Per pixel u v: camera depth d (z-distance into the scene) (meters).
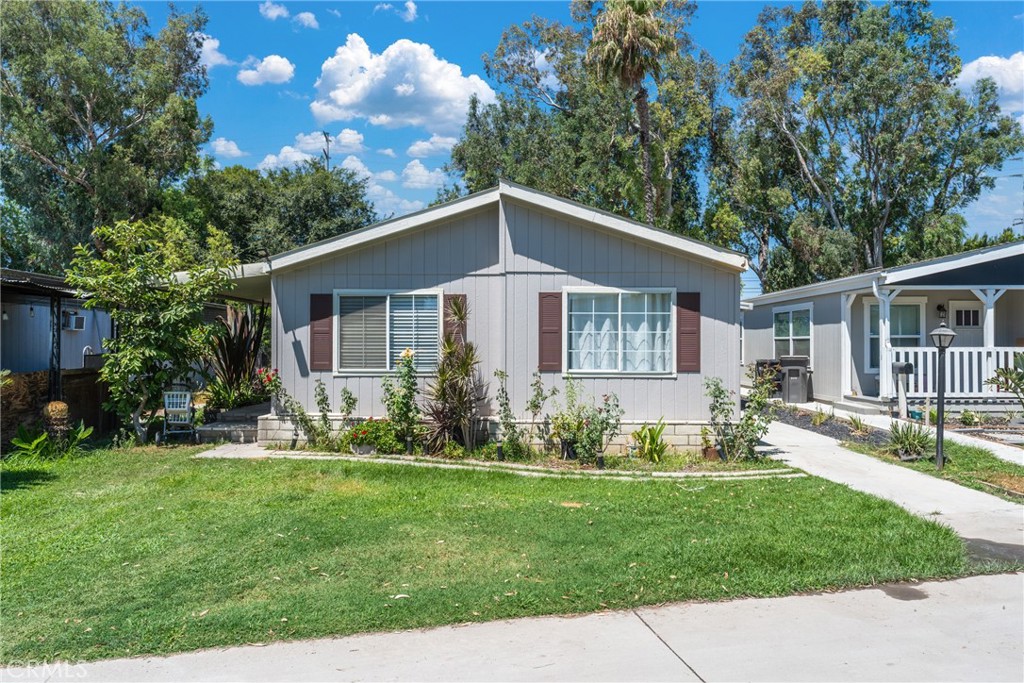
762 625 4.54
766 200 32.31
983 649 4.21
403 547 6.00
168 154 29.56
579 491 8.21
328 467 9.41
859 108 28.89
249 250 27.20
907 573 5.41
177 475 8.95
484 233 11.15
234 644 4.26
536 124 31.47
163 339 11.14
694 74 31.34
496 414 11.00
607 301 10.82
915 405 14.41
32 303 13.98
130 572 5.43
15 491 8.12
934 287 14.53
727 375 10.74
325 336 11.19
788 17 33.03
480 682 3.79
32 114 26.97
